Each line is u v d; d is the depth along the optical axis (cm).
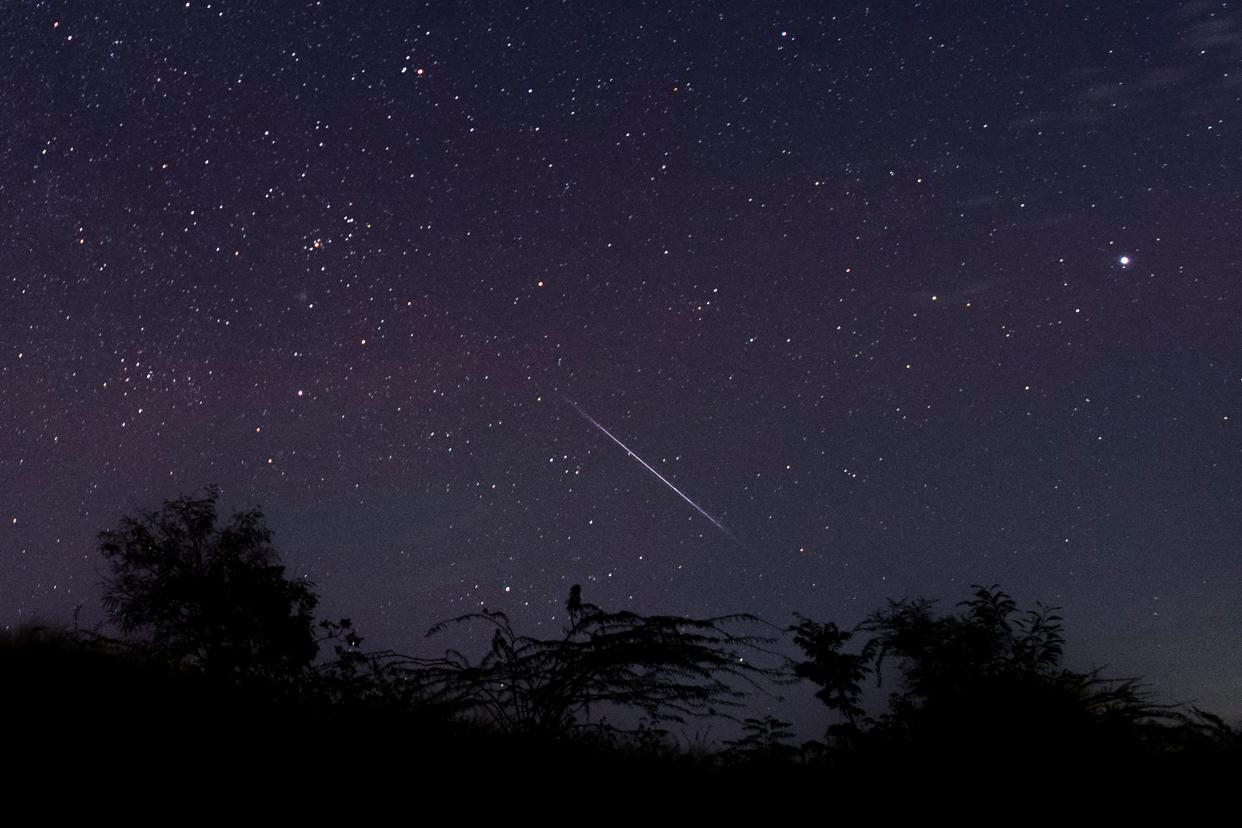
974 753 564
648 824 522
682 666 605
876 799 550
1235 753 544
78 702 627
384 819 494
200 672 713
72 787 499
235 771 531
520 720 601
